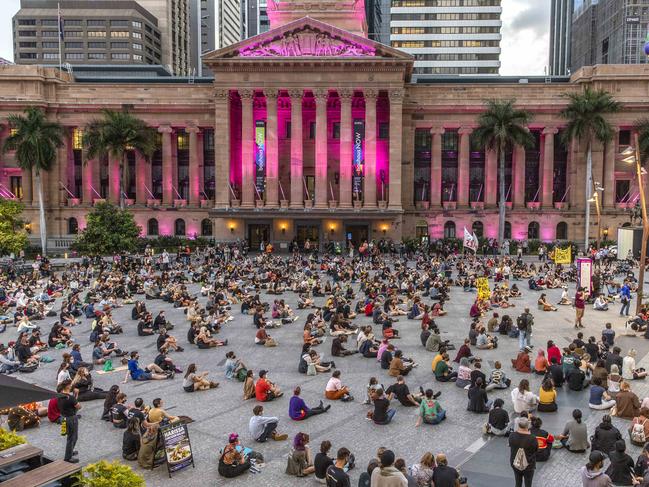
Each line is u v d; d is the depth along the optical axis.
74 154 85.12
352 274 49.25
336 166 82.06
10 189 84.81
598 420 18.55
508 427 17.41
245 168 75.75
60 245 80.31
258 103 81.69
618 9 158.00
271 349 28.28
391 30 152.38
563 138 73.31
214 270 52.69
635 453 15.95
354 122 77.50
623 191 81.69
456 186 85.12
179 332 32.00
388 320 30.25
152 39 186.38
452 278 52.00
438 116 81.12
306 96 78.50
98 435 17.72
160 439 15.66
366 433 17.84
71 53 176.75
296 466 15.07
